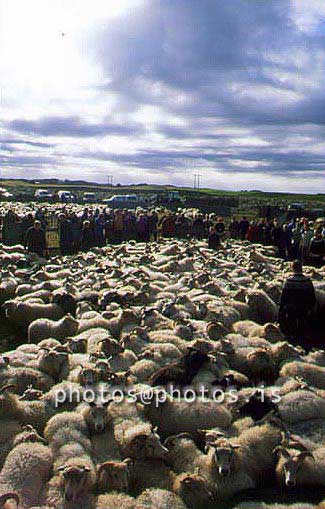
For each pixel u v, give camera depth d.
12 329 18.48
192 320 16.30
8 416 10.03
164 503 7.66
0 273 24.03
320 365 13.15
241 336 14.47
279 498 8.59
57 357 12.52
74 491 7.80
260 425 9.90
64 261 29.02
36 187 172.38
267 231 37.28
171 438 9.39
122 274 23.59
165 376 11.85
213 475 8.68
